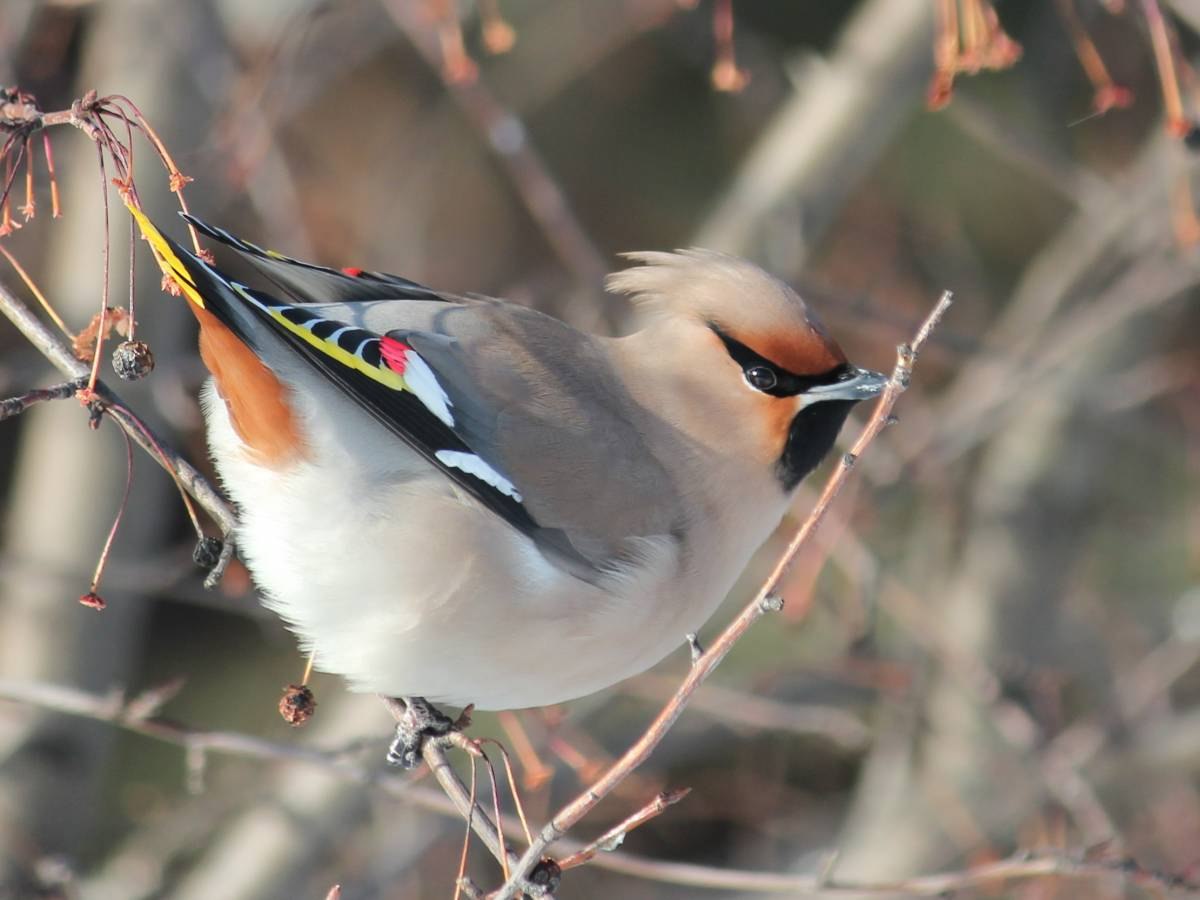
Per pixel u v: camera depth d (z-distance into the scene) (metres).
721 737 14.87
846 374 8.48
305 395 7.63
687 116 19.14
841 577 14.84
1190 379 15.54
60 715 12.84
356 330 7.58
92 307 12.45
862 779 15.70
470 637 7.86
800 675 13.40
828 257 17.31
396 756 8.34
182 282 7.20
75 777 12.88
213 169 12.79
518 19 17.22
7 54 12.42
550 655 8.04
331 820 12.84
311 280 8.40
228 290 7.39
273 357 7.59
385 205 15.88
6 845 12.62
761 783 15.49
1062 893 12.71
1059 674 14.38
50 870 11.83
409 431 7.49
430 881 14.19
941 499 15.39
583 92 19.08
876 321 13.42
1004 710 12.78
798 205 13.96
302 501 7.71
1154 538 17.02
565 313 13.65
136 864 13.01
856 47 13.98
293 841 12.83
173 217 12.59
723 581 8.70
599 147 19.03
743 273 8.64
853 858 14.73
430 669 7.96
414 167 16.19
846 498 13.03
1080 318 14.51
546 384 8.14
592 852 6.91
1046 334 15.07
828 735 14.11
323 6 12.45
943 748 14.58
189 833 13.25
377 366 7.52
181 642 16.44
